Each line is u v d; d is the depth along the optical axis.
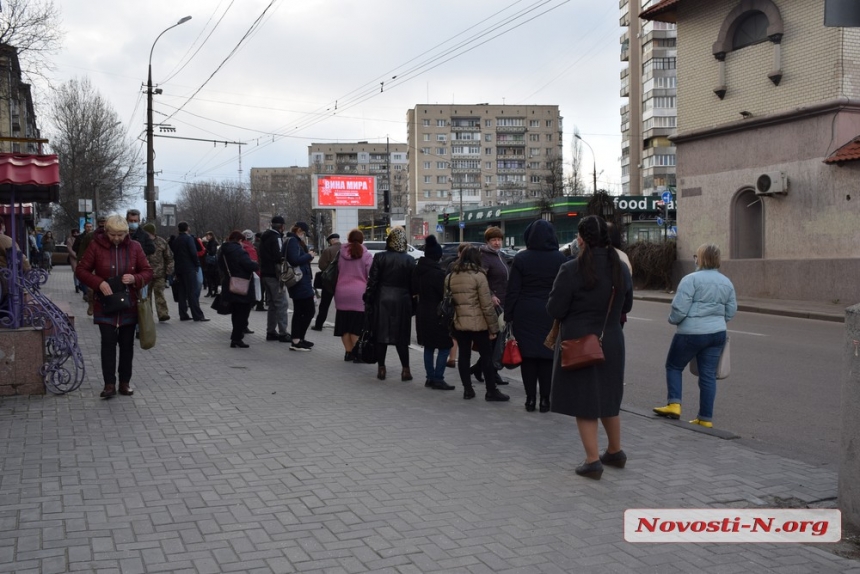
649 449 6.10
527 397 7.49
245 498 4.77
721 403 8.35
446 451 5.95
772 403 8.34
